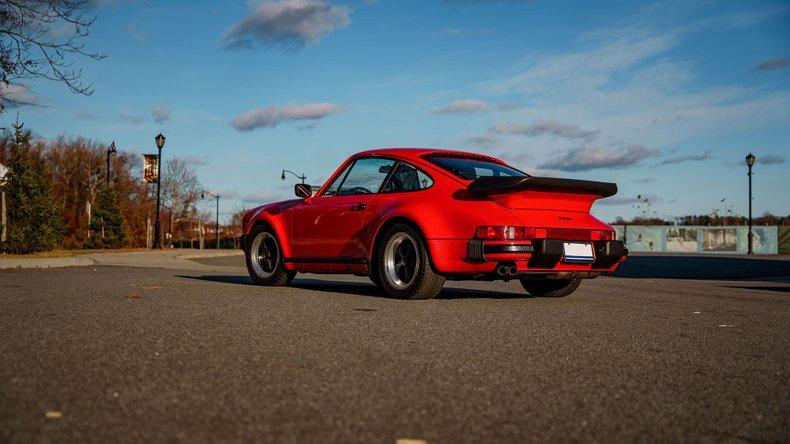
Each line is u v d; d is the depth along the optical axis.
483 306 6.15
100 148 68.12
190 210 73.88
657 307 6.55
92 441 2.08
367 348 3.76
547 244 6.30
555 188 6.40
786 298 8.09
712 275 14.87
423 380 3.01
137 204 67.00
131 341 3.81
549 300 7.02
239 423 2.30
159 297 6.29
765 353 3.99
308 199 7.98
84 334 4.04
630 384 3.05
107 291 6.84
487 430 2.30
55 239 18.33
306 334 4.20
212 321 4.70
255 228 8.53
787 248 45.91
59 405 2.47
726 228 46.66
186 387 2.78
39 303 5.67
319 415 2.42
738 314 6.11
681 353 3.91
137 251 25.23
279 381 2.93
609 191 6.75
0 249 17.28
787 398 2.87
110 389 2.72
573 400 2.74
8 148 46.91
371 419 2.39
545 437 2.24
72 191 67.50
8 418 2.29
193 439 2.12
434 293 6.68
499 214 6.28
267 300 6.21
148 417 2.35
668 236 47.56
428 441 2.16
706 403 2.75
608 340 4.29
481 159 7.54
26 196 17.80
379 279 7.04
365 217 7.17
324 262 7.62
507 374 3.19
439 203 6.61
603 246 6.70
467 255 6.30
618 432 2.32
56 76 13.60
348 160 7.82
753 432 2.37
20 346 3.62
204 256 23.78
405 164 7.16
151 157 29.91
